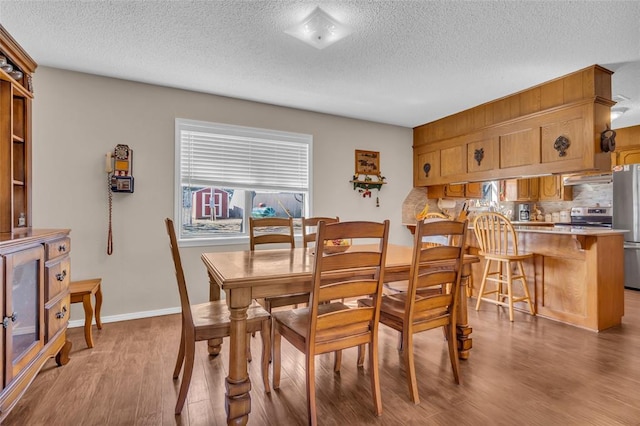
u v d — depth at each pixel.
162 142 3.29
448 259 1.92
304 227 2.93
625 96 3.56
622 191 4.48
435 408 1.73
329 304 2.14
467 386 1.95
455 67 2.89
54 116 2.89
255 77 3.10
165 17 2.12
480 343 2.58
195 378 2.04
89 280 2.77
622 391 1.89
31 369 1.66
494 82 3.24
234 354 1.53
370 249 2.66
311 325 1.52
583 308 2.94
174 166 3.35
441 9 2.04
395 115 4.37
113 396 1.83
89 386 1.93
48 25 2.21
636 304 3.70
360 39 2.41
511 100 3.62
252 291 1.58
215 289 2.33
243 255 2.31
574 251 3.00
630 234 4.39
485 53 2.63
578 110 3.01
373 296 1.71
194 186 3.49
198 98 3.46
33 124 2.82
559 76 3.10
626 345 2.54
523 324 3.01
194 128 3.45
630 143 4.77
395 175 4.87
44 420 1.62
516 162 3.57
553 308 3.16
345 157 4.41
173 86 3.31
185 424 1.60
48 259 1.86
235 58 2.71
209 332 1.70
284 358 2.35
